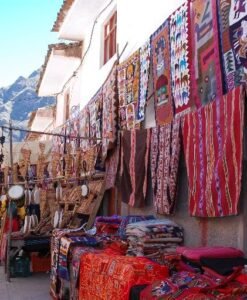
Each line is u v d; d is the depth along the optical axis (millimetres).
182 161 5004
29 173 10906
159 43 5566
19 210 10180
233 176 3789
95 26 10273
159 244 4883
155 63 5691
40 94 15969
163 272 3824
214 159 4082
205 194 4230
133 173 6062
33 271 8891
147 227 4969
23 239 8578
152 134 5598
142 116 6121
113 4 8820
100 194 7789
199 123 4391
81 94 11570
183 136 4750
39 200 9812
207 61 4383
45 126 19562
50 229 9320
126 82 6754
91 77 10461
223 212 3951
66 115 14133
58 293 6199
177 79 5051
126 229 5336
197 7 4625
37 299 6641
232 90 3820
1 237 10148
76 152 9641
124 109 6805
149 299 3229
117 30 8398
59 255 6113
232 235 4160
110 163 7555
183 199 5051
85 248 5410
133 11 7480
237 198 3744
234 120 3770
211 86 4305
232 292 2916
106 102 7797
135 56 6445
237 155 3734
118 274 3896
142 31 6941
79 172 9336
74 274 5277
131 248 5055
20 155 11500
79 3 9664
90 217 7652
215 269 3391
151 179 5746
